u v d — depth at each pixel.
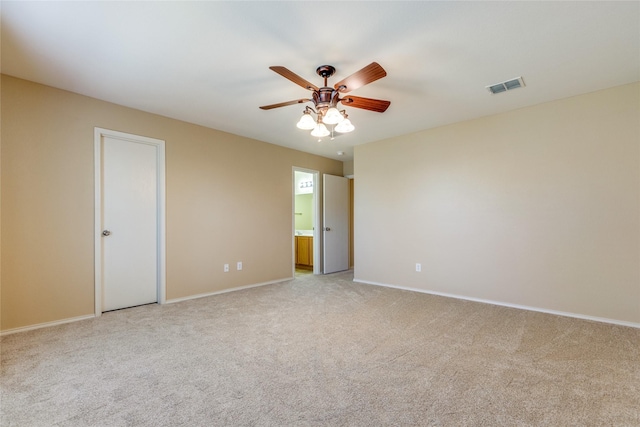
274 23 2.03
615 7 1.88
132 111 3.52
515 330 2.81
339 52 2.37
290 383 1.91
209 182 4.22
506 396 1.77
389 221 4.71
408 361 2.21
